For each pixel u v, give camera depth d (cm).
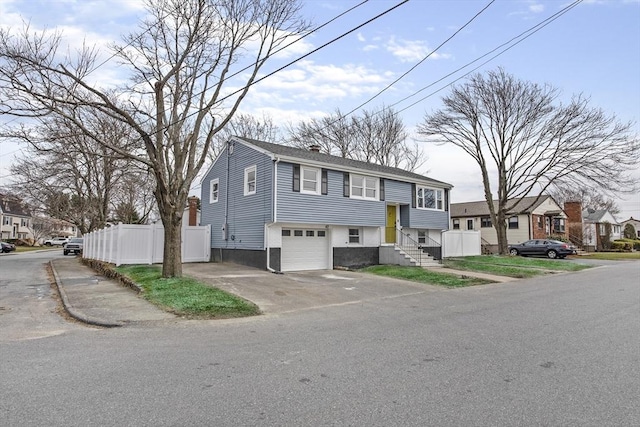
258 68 1435
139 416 372
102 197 3241
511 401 407
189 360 555
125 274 1453
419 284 1509
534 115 2809
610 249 4450
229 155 2106
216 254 2159
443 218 2588
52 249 5538
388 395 424
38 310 975
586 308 978
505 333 718
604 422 358
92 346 634
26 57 1130
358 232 2125
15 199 3341
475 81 2934
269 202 1770
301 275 1680
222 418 369
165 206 1322
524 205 3872
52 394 427
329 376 487
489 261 2572
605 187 2697
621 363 534
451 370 508
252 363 542
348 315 916
